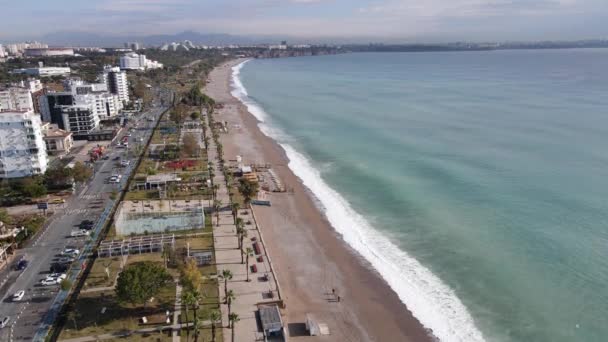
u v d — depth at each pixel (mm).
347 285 116812
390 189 175375
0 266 120812
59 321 98750
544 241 133375
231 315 94125
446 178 183500
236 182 186875
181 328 97125
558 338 97250
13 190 170000
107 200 166625
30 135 182375
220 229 143875
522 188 170250
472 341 97188
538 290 112562
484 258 126688
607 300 108188
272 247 135250
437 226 145000
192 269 106562
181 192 174875
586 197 160000
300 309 106938
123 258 125625
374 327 101500
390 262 127250
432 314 105812
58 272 117812
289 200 170500
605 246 129625
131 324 98000
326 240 140000
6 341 92625
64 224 146250
